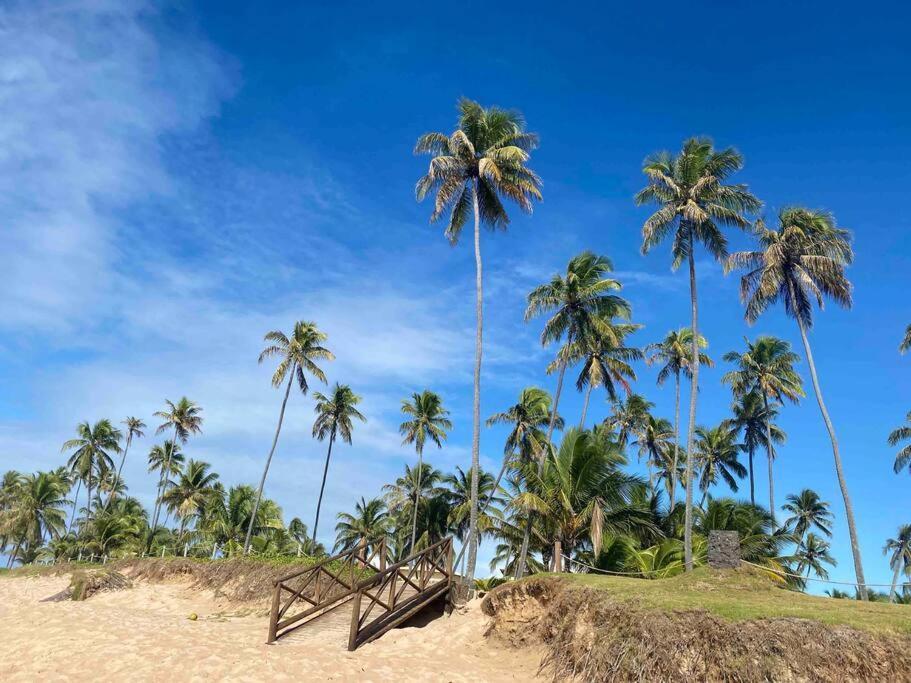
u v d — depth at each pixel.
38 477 60.75
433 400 49.94
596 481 24.11
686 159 27.33
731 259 28.19
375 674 14.12
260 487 41.19
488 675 14.66
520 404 43.72
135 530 57.50
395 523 52.69
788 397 42.94
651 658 11.88
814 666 10.75
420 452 49.38
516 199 25.31
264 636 18.27
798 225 28.58
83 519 69.81
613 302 32.53
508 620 16.91
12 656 14.63
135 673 13.25
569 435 25.02
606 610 13.85
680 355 42.09
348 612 20.25
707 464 46.94
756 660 11.08
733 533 15.82
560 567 20.16
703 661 11.50
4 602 31.92
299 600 24.44
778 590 14.50
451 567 20.67
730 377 44.53
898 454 42.75
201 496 57.09
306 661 14.54
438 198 24.88
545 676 14.20
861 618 11.68
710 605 12.62
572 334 33.03
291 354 43.12
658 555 25.95
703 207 26.81
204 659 14.25
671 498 40.75
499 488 26.97
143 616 21.80
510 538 27.62
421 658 15.63
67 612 20.61
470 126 26.12
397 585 22.98
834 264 26.83
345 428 50.00
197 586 29.61
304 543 67.06
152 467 61.25
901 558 53.28
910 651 10.66
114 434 65.19
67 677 13.06
